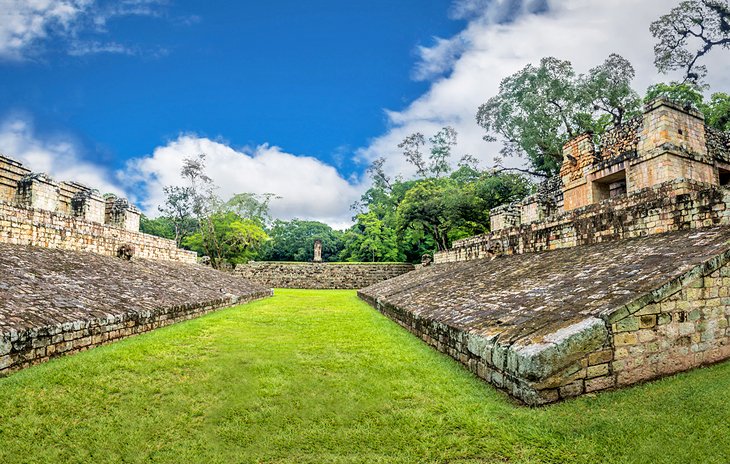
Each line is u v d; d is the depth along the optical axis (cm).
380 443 392
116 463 365
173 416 457
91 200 1798
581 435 374
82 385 529
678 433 365
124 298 948
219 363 651
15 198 1479
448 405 466
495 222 2192
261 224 4791
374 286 2323
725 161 1341
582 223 1073
